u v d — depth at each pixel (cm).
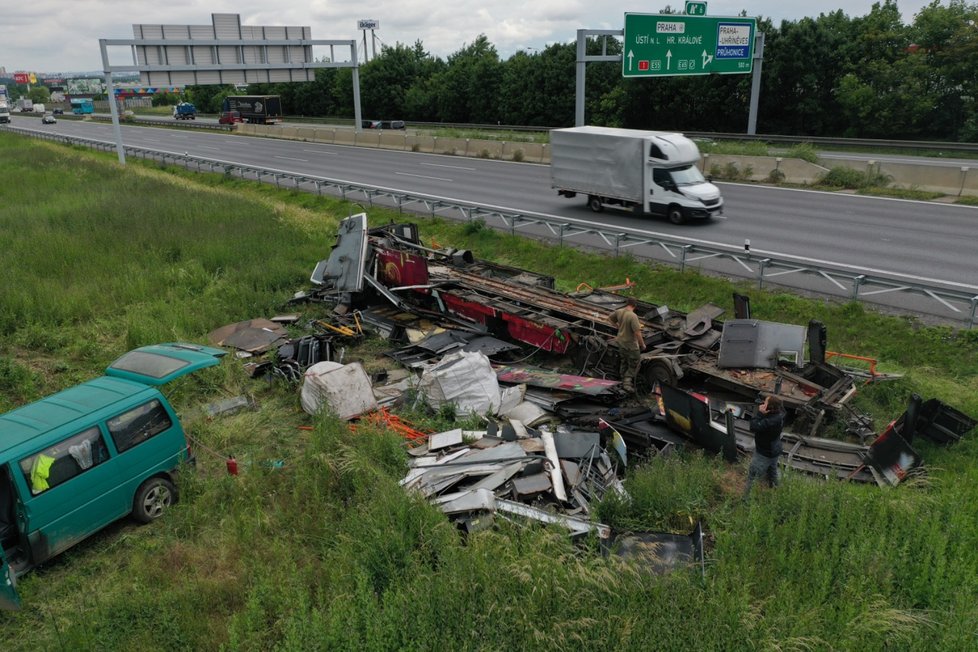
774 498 712
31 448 677
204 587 626
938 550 592
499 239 2086
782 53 4594
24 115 12656
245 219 2356
